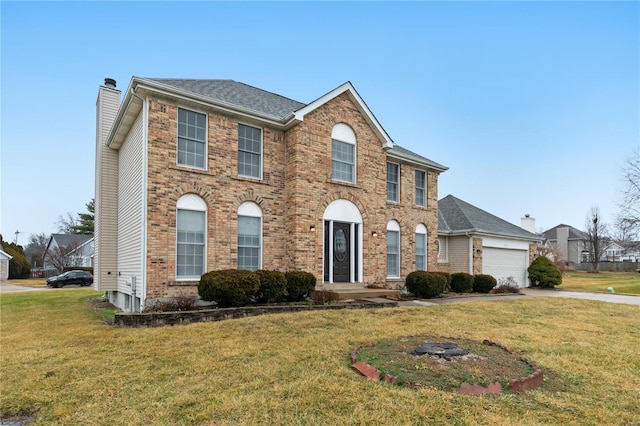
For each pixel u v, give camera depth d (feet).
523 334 26.58
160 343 23.04
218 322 29.07
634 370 18.57
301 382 16.15
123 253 43.50
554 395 15.05
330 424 12.37
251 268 41.55
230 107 39.86
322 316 31.60
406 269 57.77
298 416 13.01
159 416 13.28
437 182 65.05
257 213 42.47
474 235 70.44
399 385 15.58
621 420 12.87
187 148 37.96
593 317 34.45
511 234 77.10
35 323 32.12
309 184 44.21
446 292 57.00
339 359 19.62
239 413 13.30
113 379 17.12
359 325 28.32
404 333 25.84
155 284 34.32
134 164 39.37
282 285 37.88
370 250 50.31
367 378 16.56
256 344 22.63
